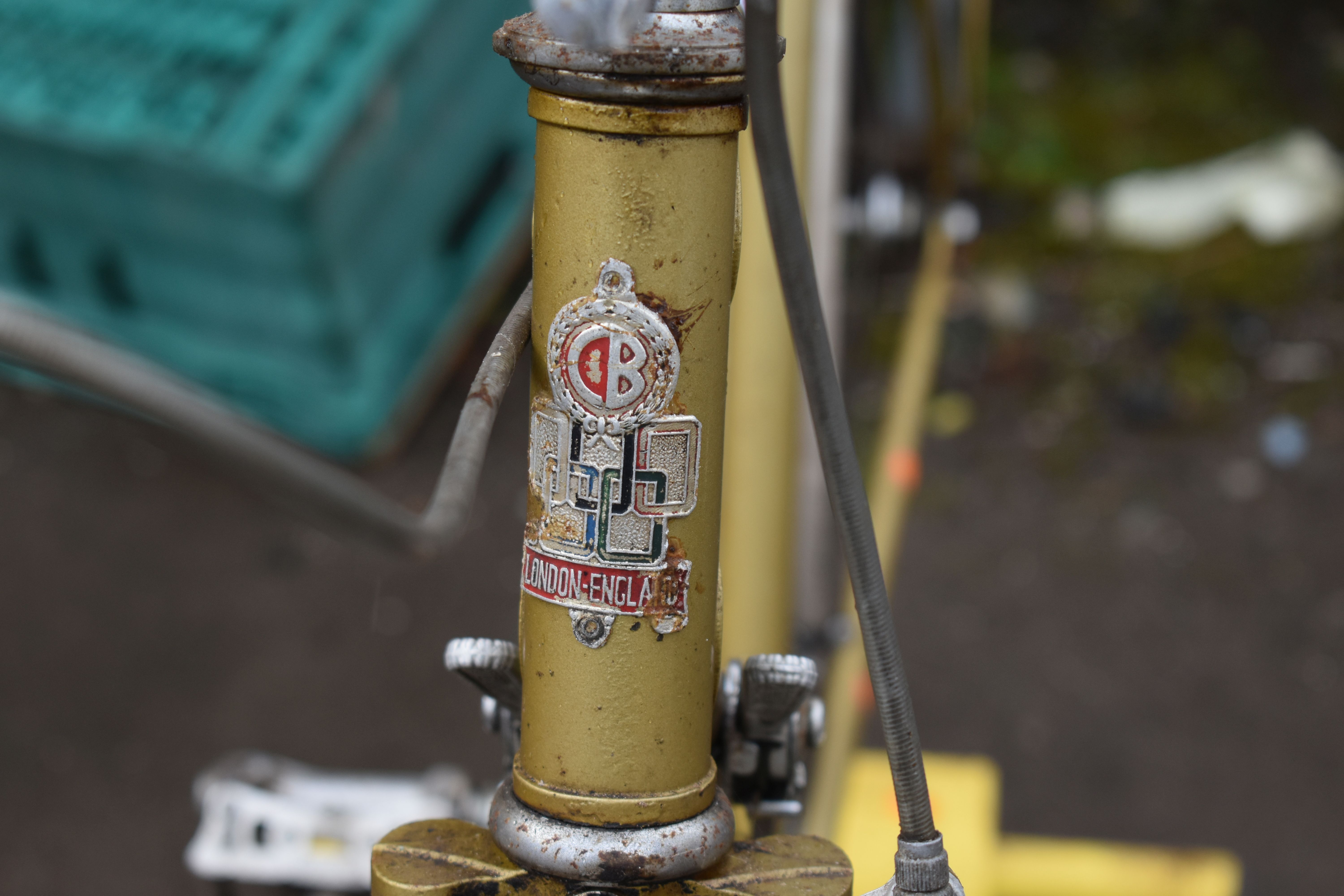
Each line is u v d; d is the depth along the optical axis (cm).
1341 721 372
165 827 338
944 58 293
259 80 427
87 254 451
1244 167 666
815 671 70
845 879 66
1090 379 534
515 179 508
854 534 52
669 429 58
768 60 43
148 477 478
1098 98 736
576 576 60
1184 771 356
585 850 62
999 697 383
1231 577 431
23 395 514
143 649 400
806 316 47
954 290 573
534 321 59
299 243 419
